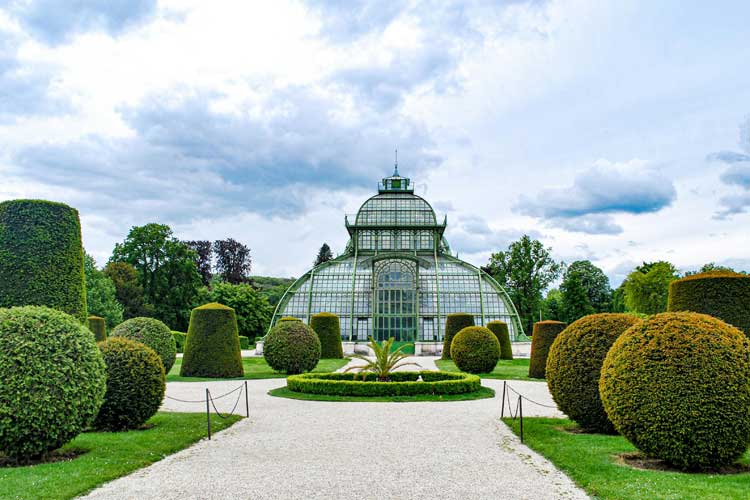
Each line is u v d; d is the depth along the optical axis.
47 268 20.23
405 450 15.30
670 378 12.78
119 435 16.95
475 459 14.31
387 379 29.83
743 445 12.52
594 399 16.77
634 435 13.23
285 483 12.18
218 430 18.30
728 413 12.37
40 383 13.53
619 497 10.86
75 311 20.89
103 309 63.91
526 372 39.66
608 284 114.62
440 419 20.28
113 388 17.47
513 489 11.78
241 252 125.44
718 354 12.70
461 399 25.34
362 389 26.11
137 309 74.75
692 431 12.45
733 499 10.41
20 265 19.89
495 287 69.62
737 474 12.55
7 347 13.52
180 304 79.69
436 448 15.55
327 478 12.56
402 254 67.06
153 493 11.51
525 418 20.25
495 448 15.57
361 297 68.75
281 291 128.88
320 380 27.16
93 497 11.26
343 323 67.62
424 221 74.81
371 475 12.81
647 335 13.55
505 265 93.25
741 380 12.55
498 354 38.66
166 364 32.09
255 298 90.06
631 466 13.36
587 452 14.54
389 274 67.75
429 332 66.88
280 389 28.55
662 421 12.70
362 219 75.12
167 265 79.56
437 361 50.81
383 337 66.56
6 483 11.89
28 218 20.28
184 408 23.12
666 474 12.44
